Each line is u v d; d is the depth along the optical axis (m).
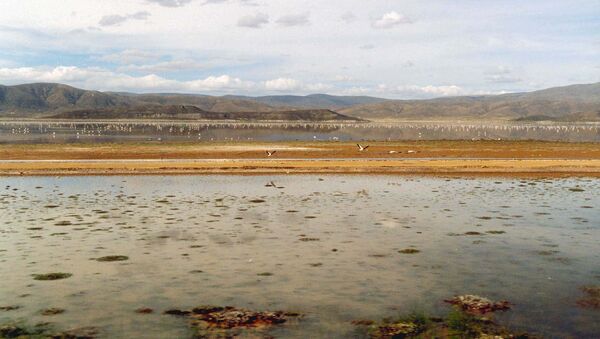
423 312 14.53
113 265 19.17
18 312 14.60
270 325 13.64
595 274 18.17
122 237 23.80
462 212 30.55
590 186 42.66
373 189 41.09
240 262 19.59
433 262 19.66
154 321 13.94
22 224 26.86
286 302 15.36
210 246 22.08
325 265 19.20
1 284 16.97
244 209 31.69
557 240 23.34
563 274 18.19
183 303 15.30
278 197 36.84
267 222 27.48
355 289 16.52
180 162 60.41
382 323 13.74
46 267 18.92
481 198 36.16
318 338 12.83
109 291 16.33
